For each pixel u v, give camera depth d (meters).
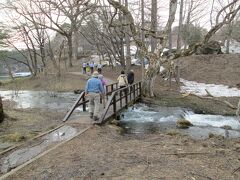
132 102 18.23
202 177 6.10
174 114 16.05
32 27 41.25
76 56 61.75
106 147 8.52
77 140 9.24
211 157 7.62
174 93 24.94
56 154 7.76
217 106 19.09
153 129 12.59
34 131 11.20
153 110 17.41
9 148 8.74
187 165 6.85
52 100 22.41
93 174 6.34
